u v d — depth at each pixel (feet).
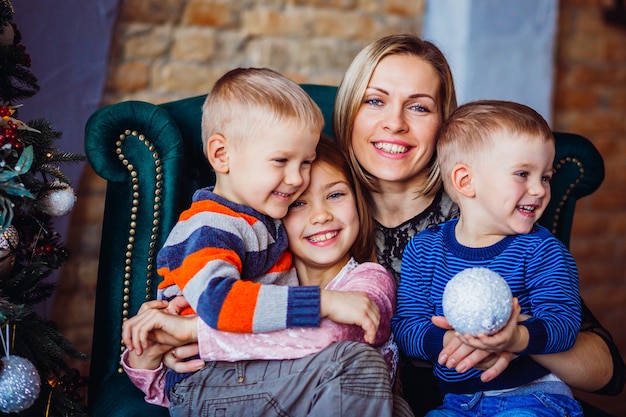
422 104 5.37
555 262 4.75
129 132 5.42
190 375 4.64
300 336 4.51
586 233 10.34
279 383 4.45
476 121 4.89
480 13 8.85
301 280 5.22
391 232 5.59
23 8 7.35
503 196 4.75
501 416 4.54
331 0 8.59
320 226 4.97
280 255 4.96
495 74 9.05
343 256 5.17
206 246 4.49
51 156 5.25
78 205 7.85
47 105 7.55
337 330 4.58
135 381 4.89
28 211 5.19
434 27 9.00
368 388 4.37
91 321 8.05
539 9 9.12
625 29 10.12
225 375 4.57
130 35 7.84
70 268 7.89
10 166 4.89
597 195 10.33
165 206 5.53
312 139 4.75
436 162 5.50
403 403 4.79
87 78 7.69
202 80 8.20
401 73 5.32
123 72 7.86
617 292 10.59
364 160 5.47
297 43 8.54
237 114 4.70
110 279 5.55
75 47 7.61
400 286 5.19
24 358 4.71
